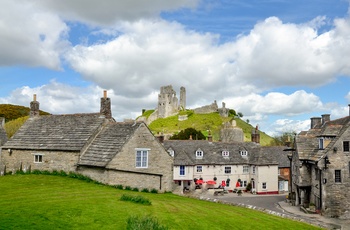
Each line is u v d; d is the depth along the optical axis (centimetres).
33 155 3897
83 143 3609
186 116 17750
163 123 17712
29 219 1764
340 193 4088
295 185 5069
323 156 4131
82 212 2000
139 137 3469
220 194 6638
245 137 15300
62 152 3669
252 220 2395
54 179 3381
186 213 2297
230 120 17525
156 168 3553
